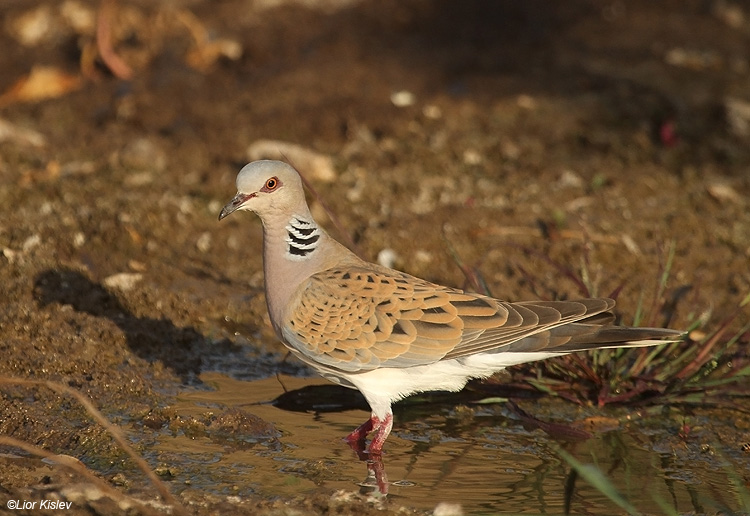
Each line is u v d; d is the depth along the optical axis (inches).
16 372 378.6
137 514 296.0
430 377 343.3
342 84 695.1
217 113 644.7
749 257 501.7
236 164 580.7
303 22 807.7
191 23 736.3
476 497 318.0
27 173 545.3
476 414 385.7
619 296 464.1
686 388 388.8
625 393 389.1
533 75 725.9
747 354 409.7
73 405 362.3
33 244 466.3
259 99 667.4
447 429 372.2
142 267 473.7
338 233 509.4
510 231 518.6
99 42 695.1
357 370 341.4
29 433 342.3
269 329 447.2
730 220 538.6
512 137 633.0
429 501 314.5
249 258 496.1
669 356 405.1
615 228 525.0
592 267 487.8
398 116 647.1
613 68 744.3
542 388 391.5
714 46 806.5
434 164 595.5
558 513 308.5
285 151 572.1
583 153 619.5
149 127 629.6
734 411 387.5
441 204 547.8
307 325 344.5
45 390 367.9
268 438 355.6
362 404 391.5
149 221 506.0
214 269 484.1
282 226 350.3
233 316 450.3
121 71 700.0
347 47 763.4
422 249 501.4
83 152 589.9
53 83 685.3
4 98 669.9
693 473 339.0
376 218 529.0
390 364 338.0
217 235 510.3
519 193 562.9
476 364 339.0
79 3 765.3
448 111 660.1
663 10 880.3
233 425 358.6
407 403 393.7
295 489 317.7
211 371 410.0
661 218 540.1
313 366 352.8
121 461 330.0
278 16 814.5
